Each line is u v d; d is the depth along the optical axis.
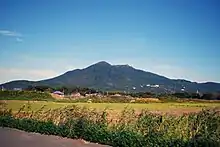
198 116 18.36
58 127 25.31
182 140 17.70
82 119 23.77
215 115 18.03
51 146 20.44
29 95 53.31
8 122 30.48
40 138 23.84
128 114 21.88
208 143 16.66
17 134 25.95
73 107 27.73
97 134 21.92
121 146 20.17
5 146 20.39
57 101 45.44
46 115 27.45
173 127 18.69
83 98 52.56
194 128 18.08
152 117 20.02
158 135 18.75
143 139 19.17
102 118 22.61
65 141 22.48
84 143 21.72
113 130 21.31
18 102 38.19
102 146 20.58
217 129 17.17
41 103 37.22
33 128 27.31
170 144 17.98
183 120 18.66
